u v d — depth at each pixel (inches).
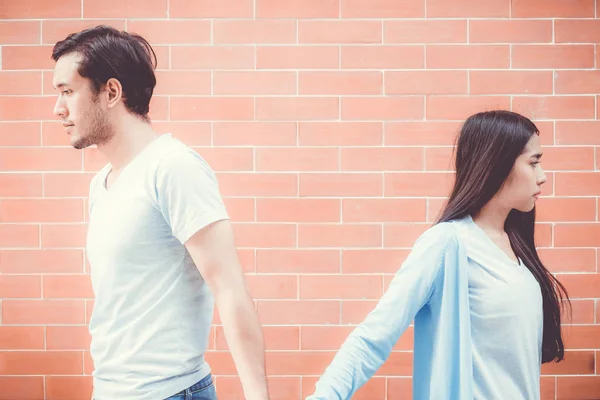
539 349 48.2
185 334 45.8
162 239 45.3
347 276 92.0
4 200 91.4
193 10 91.0
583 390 92.7
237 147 91.4
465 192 49.1
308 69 91.4
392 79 91.4
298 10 91.0
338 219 91.7
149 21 91.0
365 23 91.2
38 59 91.1
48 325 91.9
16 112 91.1
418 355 48.1
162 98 91.2
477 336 45.8
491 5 91.4
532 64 91.7
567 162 92.0
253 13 91.0
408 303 44.8
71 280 91.7
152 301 44.9
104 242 45.2
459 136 51.3
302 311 92.0
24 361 92.0
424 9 91.2
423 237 47.5
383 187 91.7
